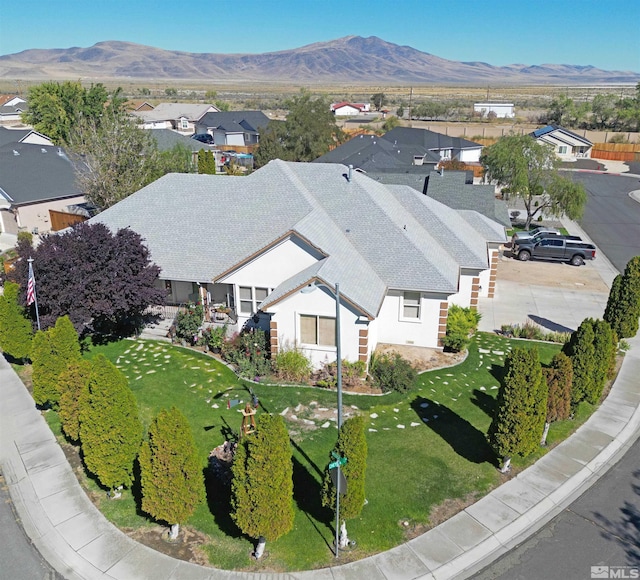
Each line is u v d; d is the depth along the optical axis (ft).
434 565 42.65
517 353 50.72
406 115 467.11
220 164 233.55
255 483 39.78
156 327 84.94
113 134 126.21
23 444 57.67
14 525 46.96
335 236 79.56
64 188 146.20
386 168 160.56
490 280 101.91
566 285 110.63
